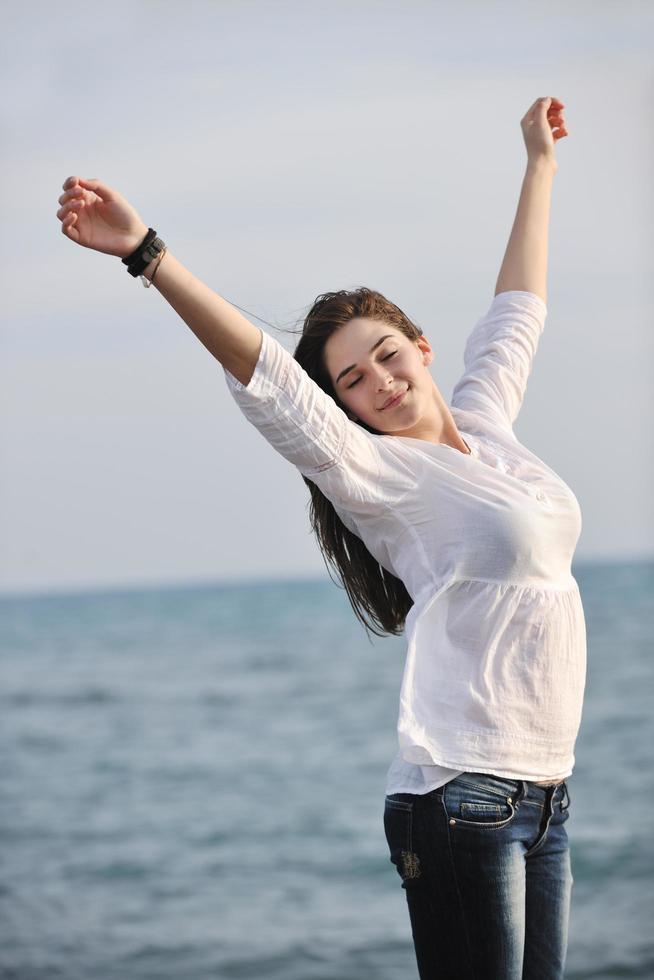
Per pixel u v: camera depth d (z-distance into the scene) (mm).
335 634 49031
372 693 33625
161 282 2709
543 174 3967
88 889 16172
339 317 3137
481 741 2814
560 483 3066
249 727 29656
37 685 40000
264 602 70500
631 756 22500
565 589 2943
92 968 12430
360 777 23062
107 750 28047
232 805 21250
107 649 49594
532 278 3852
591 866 15211
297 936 13258
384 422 3117
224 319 2750
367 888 15367
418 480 2930
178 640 50906
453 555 2883
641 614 43750
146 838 19172
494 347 3701
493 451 3236
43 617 69062
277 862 17016
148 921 14320
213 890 15695
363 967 12031
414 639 2859
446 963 2869
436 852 2820
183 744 28156
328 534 3357
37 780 25000
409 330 3232
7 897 15812
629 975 11500
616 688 29953
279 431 2842
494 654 2859
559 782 2961
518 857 2854
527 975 2957
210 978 11883
